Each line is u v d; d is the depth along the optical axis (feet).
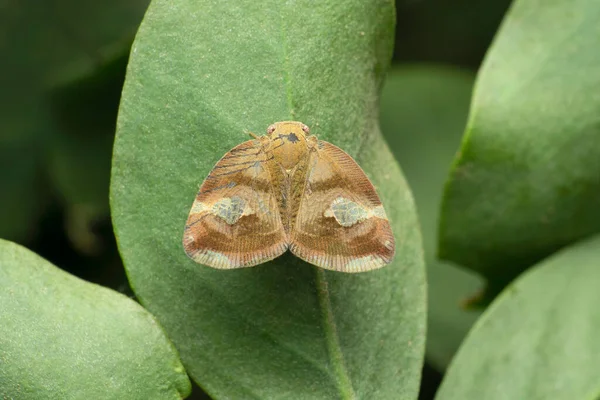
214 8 0.49
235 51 0.49
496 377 0.49
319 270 0.49
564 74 0.51
